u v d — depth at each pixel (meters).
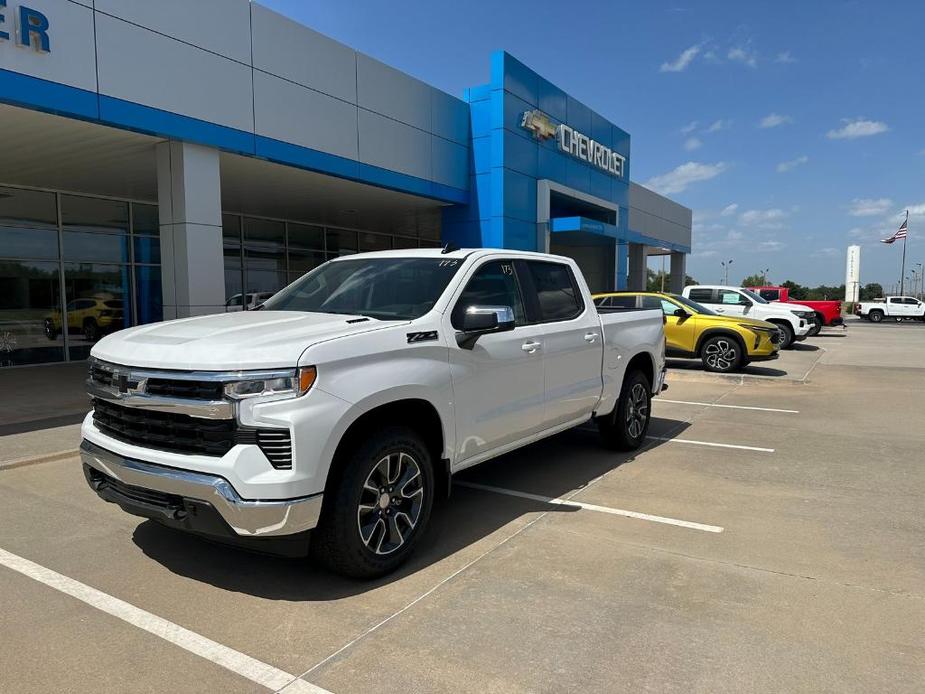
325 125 12.76
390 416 3.94
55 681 2.78
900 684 2.75
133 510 3.64
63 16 8.59
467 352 4.34
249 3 11.12
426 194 15.74
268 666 2.89
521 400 4.91
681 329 13.91
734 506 5.04
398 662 2.92
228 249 18.98
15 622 3.29
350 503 3.54
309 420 3.29
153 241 16.98
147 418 3.52
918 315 43.69
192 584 3.71
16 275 14.17
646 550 4.18
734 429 7.97
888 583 3.71
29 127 9.48
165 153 10.49
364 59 13.67
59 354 14.96
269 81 11.54
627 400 6.60
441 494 4.29
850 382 12.22
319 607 3.44
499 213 16.91
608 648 3.03
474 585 3.69
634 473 5.97
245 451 3.24
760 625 3.23
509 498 5.24
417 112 15.30
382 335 3.80
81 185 14.37
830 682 2.76
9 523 4.68
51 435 7.20
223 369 3.28
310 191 15.26
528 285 5.28
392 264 4.94
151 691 2.71
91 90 8.95
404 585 3.69
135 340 3.81
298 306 4.84
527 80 17.78
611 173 23.61
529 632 3.17
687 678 2.79
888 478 5.81
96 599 3.54
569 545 4.27
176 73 10.00
